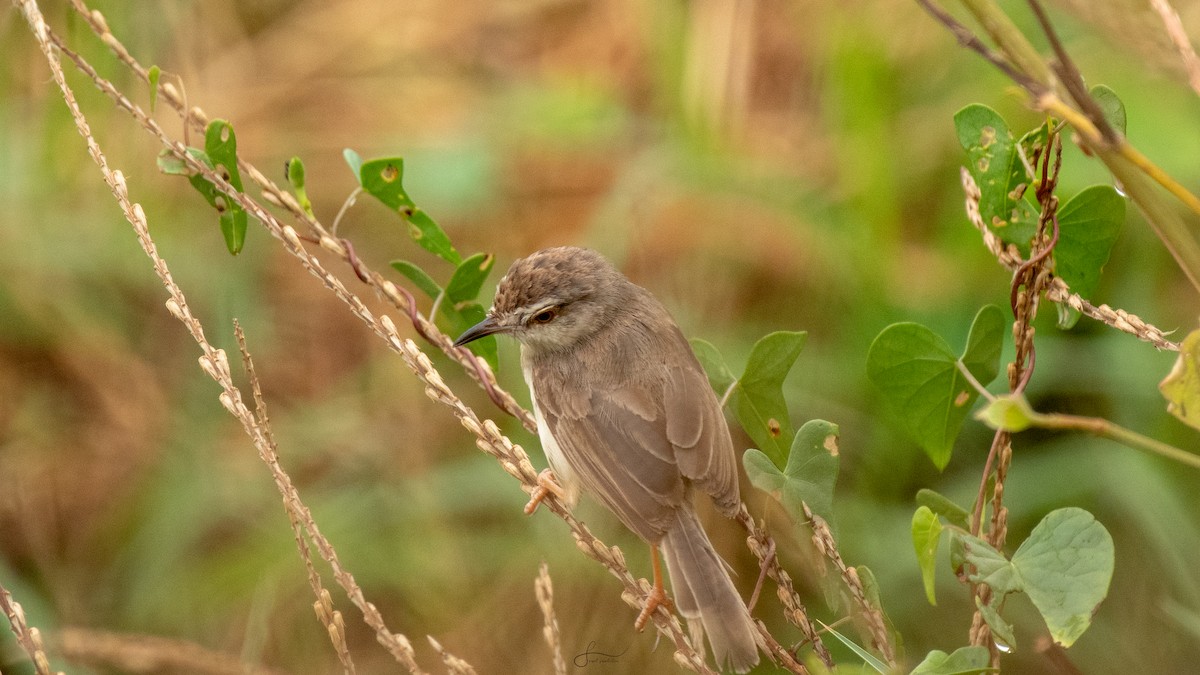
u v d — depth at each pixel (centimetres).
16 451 1301
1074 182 1116
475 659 1195
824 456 666
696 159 1358
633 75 1543
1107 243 680
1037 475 1134
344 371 1374
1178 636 1065
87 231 1334
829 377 1215
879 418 1171
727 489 794
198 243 1366
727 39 1384
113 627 1224
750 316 1316
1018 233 668
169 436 1305
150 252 680
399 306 753
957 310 1202
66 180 1334
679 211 1366
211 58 1509
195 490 1275
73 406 1334
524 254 1436
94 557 1276
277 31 1566
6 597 675
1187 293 1170
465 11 1597
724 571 755
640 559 1180
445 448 1281
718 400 788
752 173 1359
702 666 684
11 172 1317
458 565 1220
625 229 1354
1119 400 1131
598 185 1468
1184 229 529
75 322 1335
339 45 1567
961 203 1253
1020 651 1088
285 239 733
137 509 1277
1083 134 500
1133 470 1100
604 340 889
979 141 661
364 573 1216
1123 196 666
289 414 1330
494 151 1459
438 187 1425
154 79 717
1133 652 1073
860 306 1221
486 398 1277
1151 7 506
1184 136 1106
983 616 582
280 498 1277
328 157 1475
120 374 1334
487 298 1364
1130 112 1123
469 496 1229
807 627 666
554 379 888
